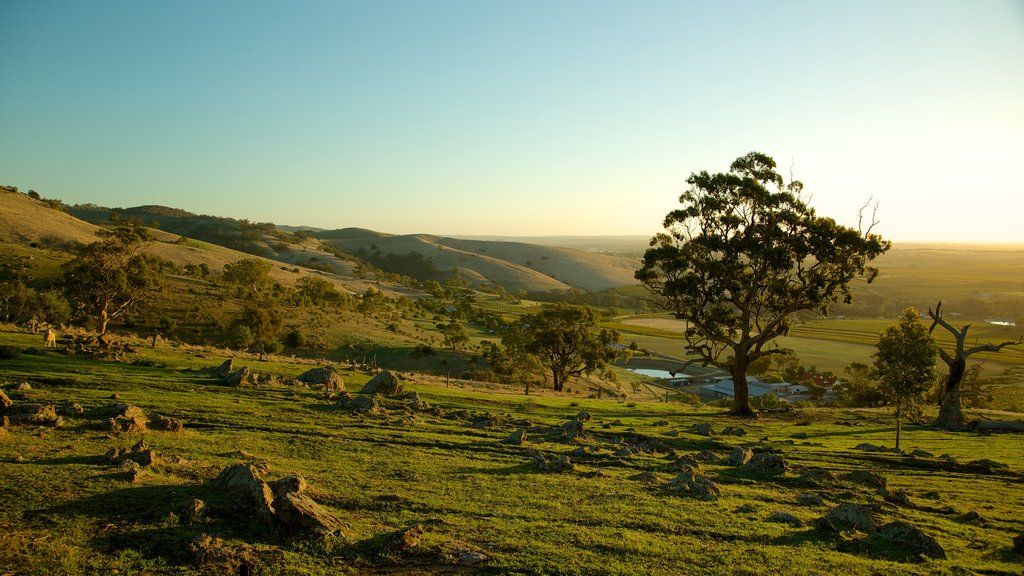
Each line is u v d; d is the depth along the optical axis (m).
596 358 83.38
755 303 53.53
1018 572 15.11
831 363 130.50
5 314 78.12
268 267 134.25
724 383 117.88
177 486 16.91
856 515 18.41
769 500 21.56
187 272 138.75
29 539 12.86
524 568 13.66
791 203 50.09
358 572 13.04
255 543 13.80
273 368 50.62
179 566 12.48
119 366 40.97
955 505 22.73
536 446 29.50
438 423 33.75
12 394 28.91
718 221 52.84
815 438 39.84
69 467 17.66
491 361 98.56
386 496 18.50
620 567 13.94
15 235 130.38
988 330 153.38
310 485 18.36
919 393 36.84
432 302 190.50
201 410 30.22
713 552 15.31
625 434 35.66
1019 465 32.09
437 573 13.26
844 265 49.38
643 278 55.50
